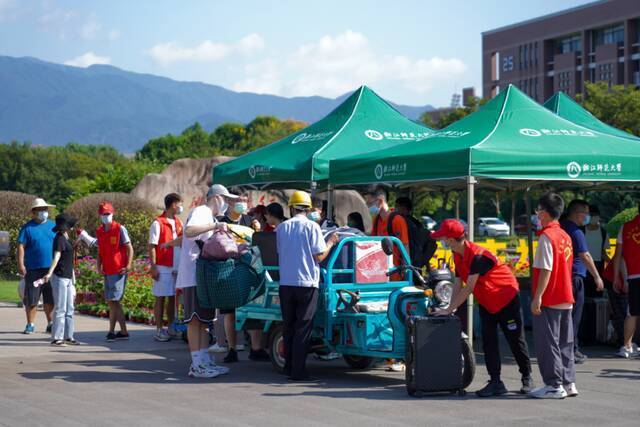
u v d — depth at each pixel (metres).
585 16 99.56
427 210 52.47
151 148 96.94
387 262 10.09
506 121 12.08
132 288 16.00
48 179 100.62
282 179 14.04
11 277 25.42
